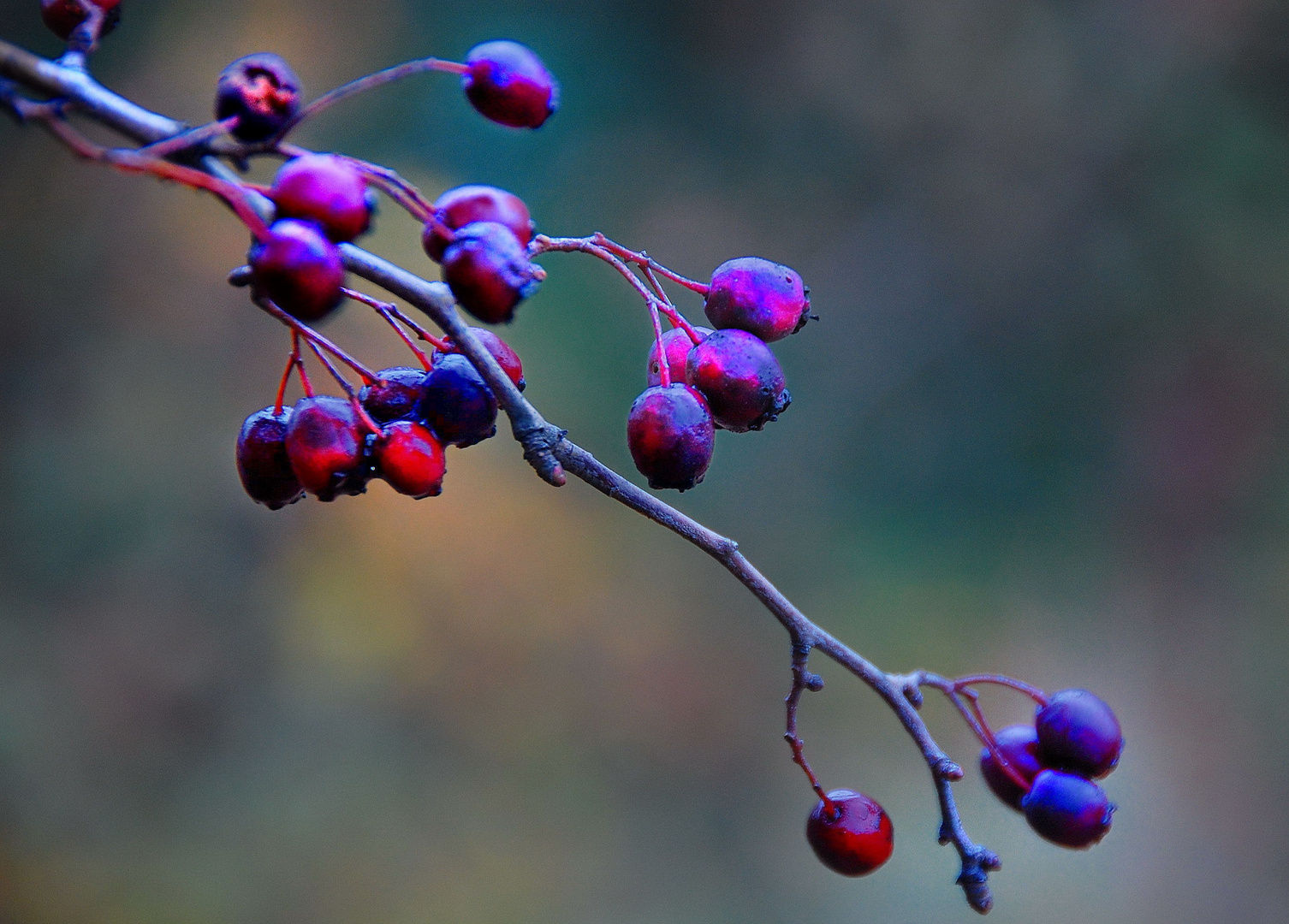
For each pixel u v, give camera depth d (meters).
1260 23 1.86
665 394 0.45
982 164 1.90
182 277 1.52
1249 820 1.60
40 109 0.42
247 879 1.25
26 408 1.43
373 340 1.53
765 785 1.50
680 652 1.55
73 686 1.32
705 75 1.85
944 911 1.40
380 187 0.43
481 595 1.49
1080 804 0.46
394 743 1.38
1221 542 1.76
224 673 1.37
